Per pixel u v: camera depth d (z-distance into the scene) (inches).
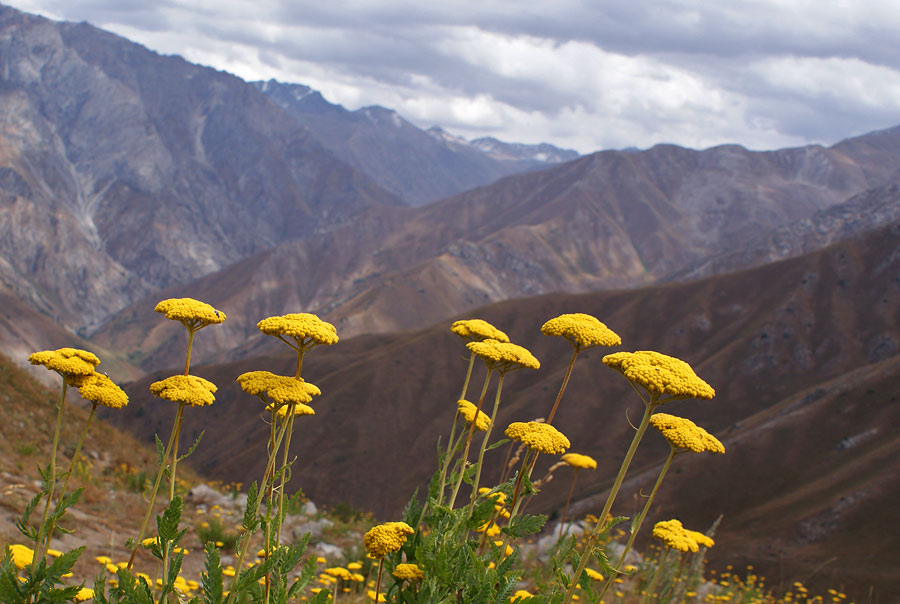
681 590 276.2
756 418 6043.3
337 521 681.6
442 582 135.8
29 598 115.3
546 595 138.6
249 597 136.3
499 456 4074.8
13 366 810.2
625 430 7121.1
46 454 636.1
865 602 739.4
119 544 428.8
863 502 4037.9
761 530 4227.4
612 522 129.9
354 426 7485.2
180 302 135.3
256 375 130.9
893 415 5191.9
